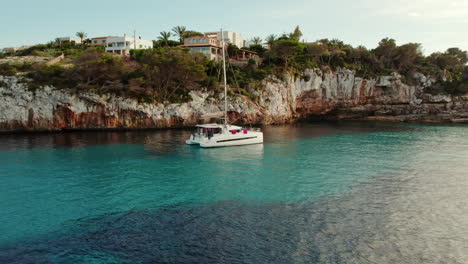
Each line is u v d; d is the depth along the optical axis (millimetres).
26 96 55125
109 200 21469
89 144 43406
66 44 100750
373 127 67062
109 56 59062
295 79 78750
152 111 60438
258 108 69250
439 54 104438
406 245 15148
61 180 26328
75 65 57281
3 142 44969
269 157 35500
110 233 16438
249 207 19953
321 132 57969
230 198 21703
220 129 43406
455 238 15891
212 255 14219
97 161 33250
